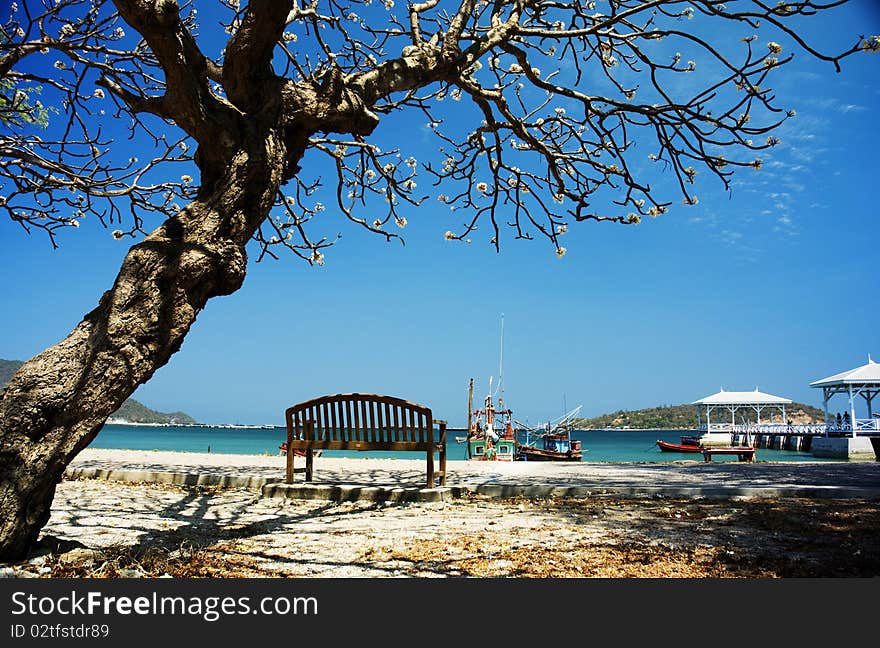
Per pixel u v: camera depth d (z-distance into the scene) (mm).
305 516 6238
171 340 4312
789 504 6879
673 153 7145
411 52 6211
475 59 6391
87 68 6066
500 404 48500
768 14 5414
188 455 15430
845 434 46750
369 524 5742
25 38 5312
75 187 6098
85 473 9586
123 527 5461
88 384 3947
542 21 7570
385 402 7680
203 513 6406
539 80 7008
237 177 4738
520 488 7660
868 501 7105
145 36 4344
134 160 7574
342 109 5410
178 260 4340
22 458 3779
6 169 6492
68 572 3830
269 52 4996
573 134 8102
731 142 6664
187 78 4547
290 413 8031
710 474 11344
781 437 60844
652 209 7508
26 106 7266
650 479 9977
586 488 7660
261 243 8320
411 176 8508
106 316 4121
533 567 4078
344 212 8133
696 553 4453
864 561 4223
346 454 34062
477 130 8094
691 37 6246
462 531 5340
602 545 4715
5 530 3752
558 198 8328
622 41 7273
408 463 14188
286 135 5316
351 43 6609
